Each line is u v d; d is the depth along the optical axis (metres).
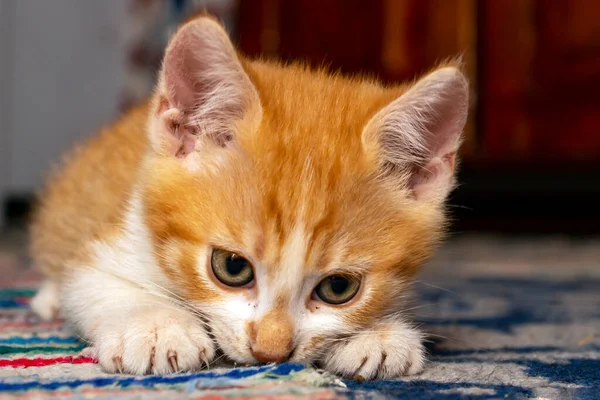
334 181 0.34
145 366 0.33
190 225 0.34
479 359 0.36
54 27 0.98
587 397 0.32
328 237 0.34
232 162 0.35
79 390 0.31
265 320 0.33
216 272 0.34
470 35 0.84
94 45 0.98
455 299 0.50
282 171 0.34
